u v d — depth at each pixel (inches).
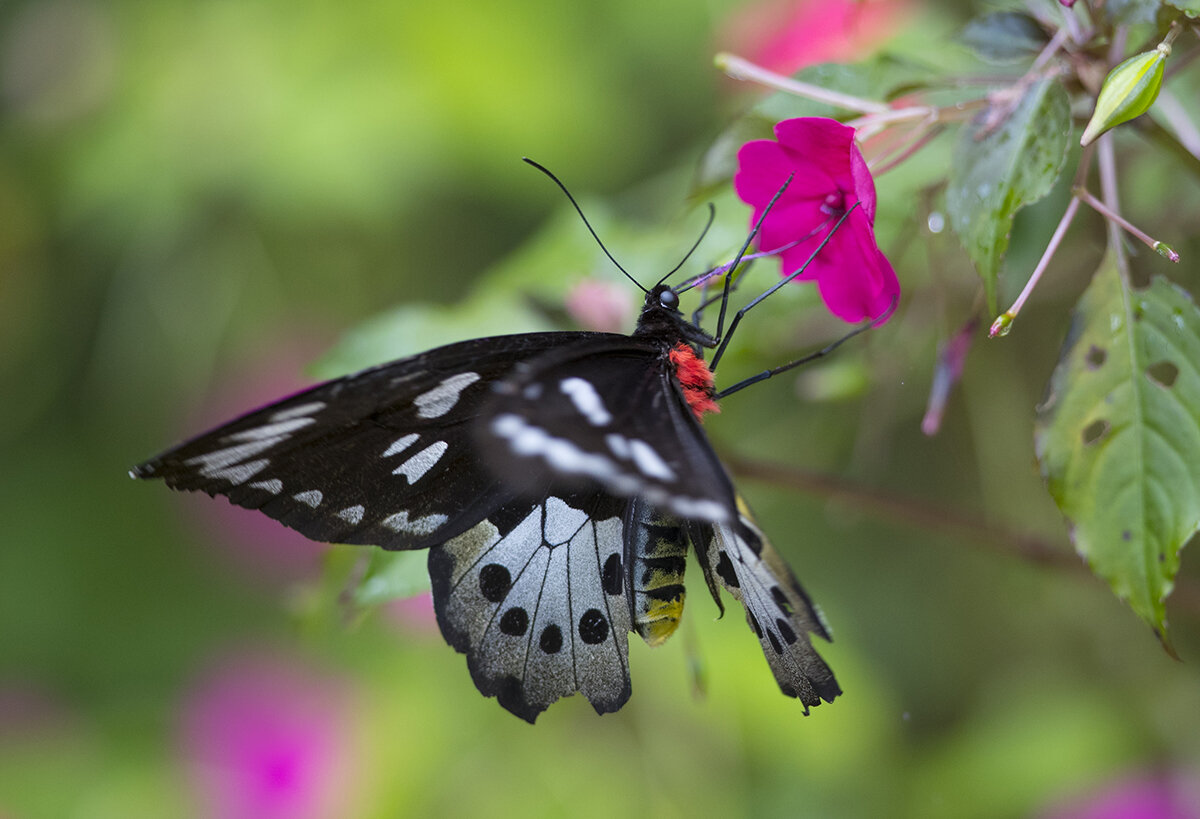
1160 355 30.1
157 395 42.3
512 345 31.0
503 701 31.0
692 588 37.1
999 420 36.7
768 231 31.4
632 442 29.0
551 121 38.5
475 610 31.1
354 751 38.1
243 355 41.8
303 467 30.5
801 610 30.6
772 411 36.9
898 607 43.2
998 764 38.2
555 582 31.2
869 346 34.1
